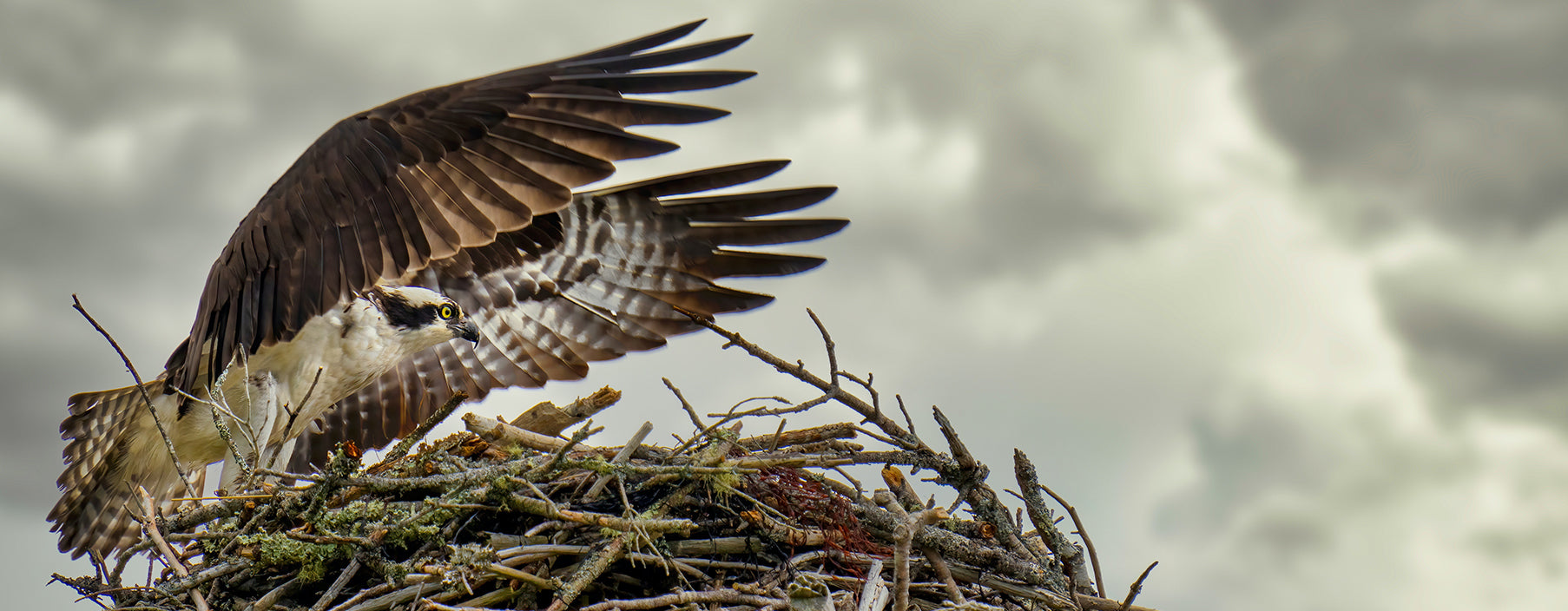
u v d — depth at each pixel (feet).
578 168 33.60
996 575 33.65
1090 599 33.53
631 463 32.19
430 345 43.83
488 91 35.14
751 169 41.24
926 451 35.24
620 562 32.01
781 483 33.88
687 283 43.45
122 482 43.14
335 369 42.01
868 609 30.40
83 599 32.53
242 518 33.60
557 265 44.37
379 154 35.45
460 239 33.88
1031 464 35.14
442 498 31.68
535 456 33.32
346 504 33.01
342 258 35.14
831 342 34.88
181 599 32.71
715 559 32.42
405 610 30.71
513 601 30.96
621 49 34.71
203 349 39.91
